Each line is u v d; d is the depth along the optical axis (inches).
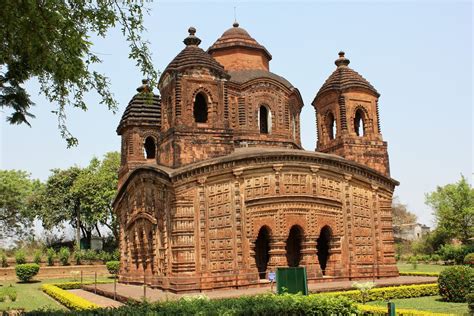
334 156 955.3
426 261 2110.0
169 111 943.0
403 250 2721.5
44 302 944.3
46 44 427.5
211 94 924.0
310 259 896.3
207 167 849.5
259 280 851.4
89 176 2060.8
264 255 990.4
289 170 904.9
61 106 492.7
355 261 954.7
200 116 1008.9
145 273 981.8
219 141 911.0
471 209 2050.9
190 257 815.1
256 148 1002.1
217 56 1179.9
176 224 820.0
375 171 1008.9
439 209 2215.8
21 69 448.8
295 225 893.2
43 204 2096.5
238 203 859.4
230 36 1188.5
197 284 802.8
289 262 978.1
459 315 597.9
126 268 1109.1
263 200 874.1
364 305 662.5
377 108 1118.4
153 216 920.9
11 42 424.2
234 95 1072.8
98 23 460.8
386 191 1035.9
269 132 1085.1
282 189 892.6
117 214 1199.6
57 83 474.3
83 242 2311.8
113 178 2059.5
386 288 808.3
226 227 847.7
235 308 393.7
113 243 2277.3
